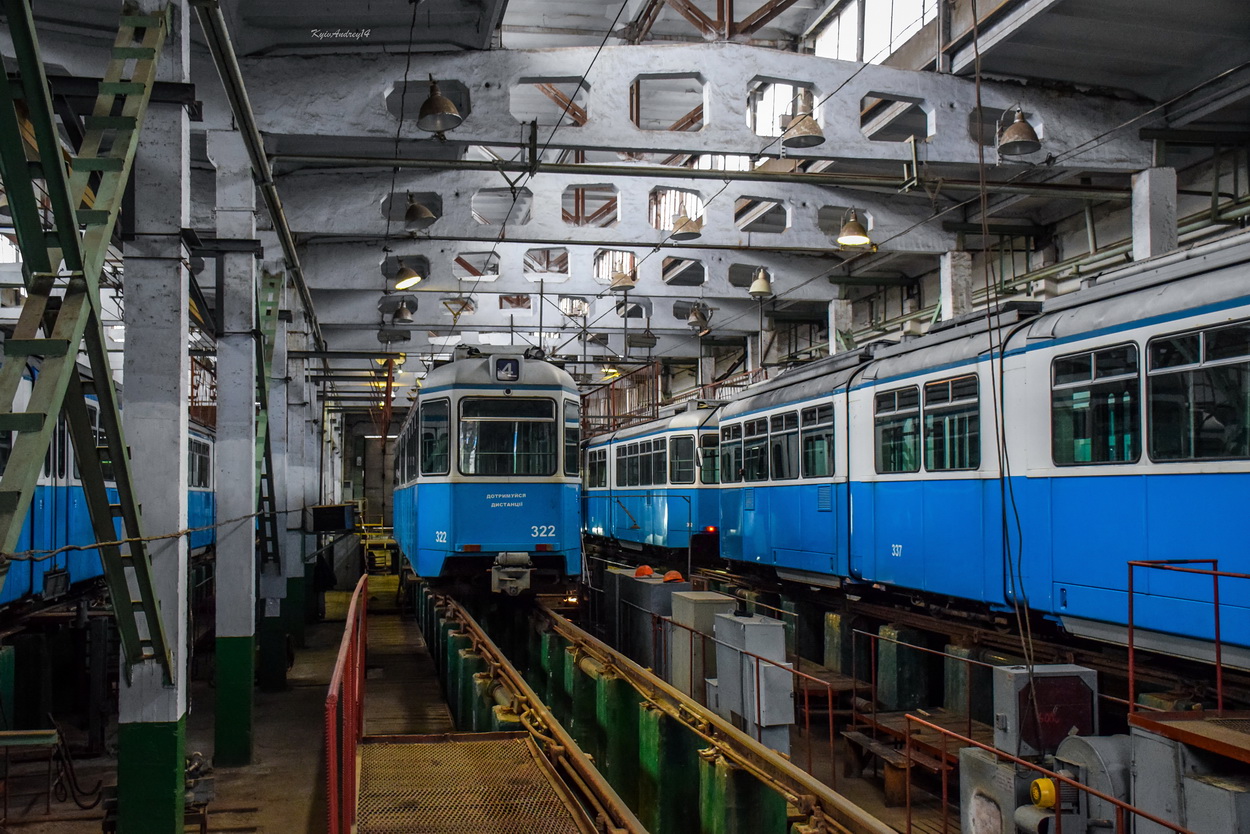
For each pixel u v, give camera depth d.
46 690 9.25
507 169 10.89
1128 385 6.94
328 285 16.70
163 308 5.56
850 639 10.73
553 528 12.12
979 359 8.60
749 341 21.80
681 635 8.63
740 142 10.98
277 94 10.33
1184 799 4.58
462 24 10.32
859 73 11.23
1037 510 7.84
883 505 10.30
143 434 5.50
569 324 20.92
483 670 8.45
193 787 5.81
